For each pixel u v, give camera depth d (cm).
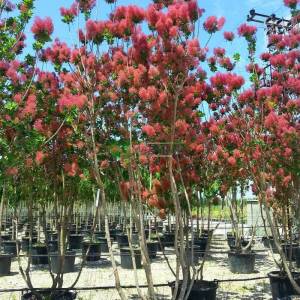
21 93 593
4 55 570
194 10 538
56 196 711
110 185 675
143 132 555
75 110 555
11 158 541
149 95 521
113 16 575
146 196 612
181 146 588
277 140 681
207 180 676
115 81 568
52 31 577
